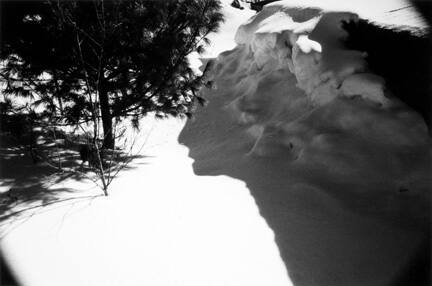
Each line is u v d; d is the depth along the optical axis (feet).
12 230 10.75
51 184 14.35
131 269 9.15
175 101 21.11
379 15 17.49
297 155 15.69
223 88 29.53
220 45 46.29
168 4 18.20
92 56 16.46
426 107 14.14
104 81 18.12
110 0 15.60
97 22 15.67
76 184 14.53
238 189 14.10
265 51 25.52
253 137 19.89
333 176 13.58
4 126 15.90
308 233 10.75
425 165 12.75
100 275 8.93
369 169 13.24
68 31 15.02
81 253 9.75
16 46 14.84
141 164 18.08
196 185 14.67
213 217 11.76
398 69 15.03
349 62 16.35
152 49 17.52
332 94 16.79
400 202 11.91
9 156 16.83
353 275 8.91
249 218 11.74
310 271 9.11
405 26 14.61
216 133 23.16
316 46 17.97
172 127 26.43
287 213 11.95
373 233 10.52
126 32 16.76
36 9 14.64
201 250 9.96
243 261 9.52
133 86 19.24
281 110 20.24
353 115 15.15
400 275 8.77
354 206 11.93
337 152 14.07
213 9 19.89
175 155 20.71
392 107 14.64
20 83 16.90
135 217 11.66
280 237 10.60
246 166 16.29
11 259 9.43
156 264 9.34
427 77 13.92
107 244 10.15
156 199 13.14
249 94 24.22
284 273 9.05
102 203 12.63
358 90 15.52
